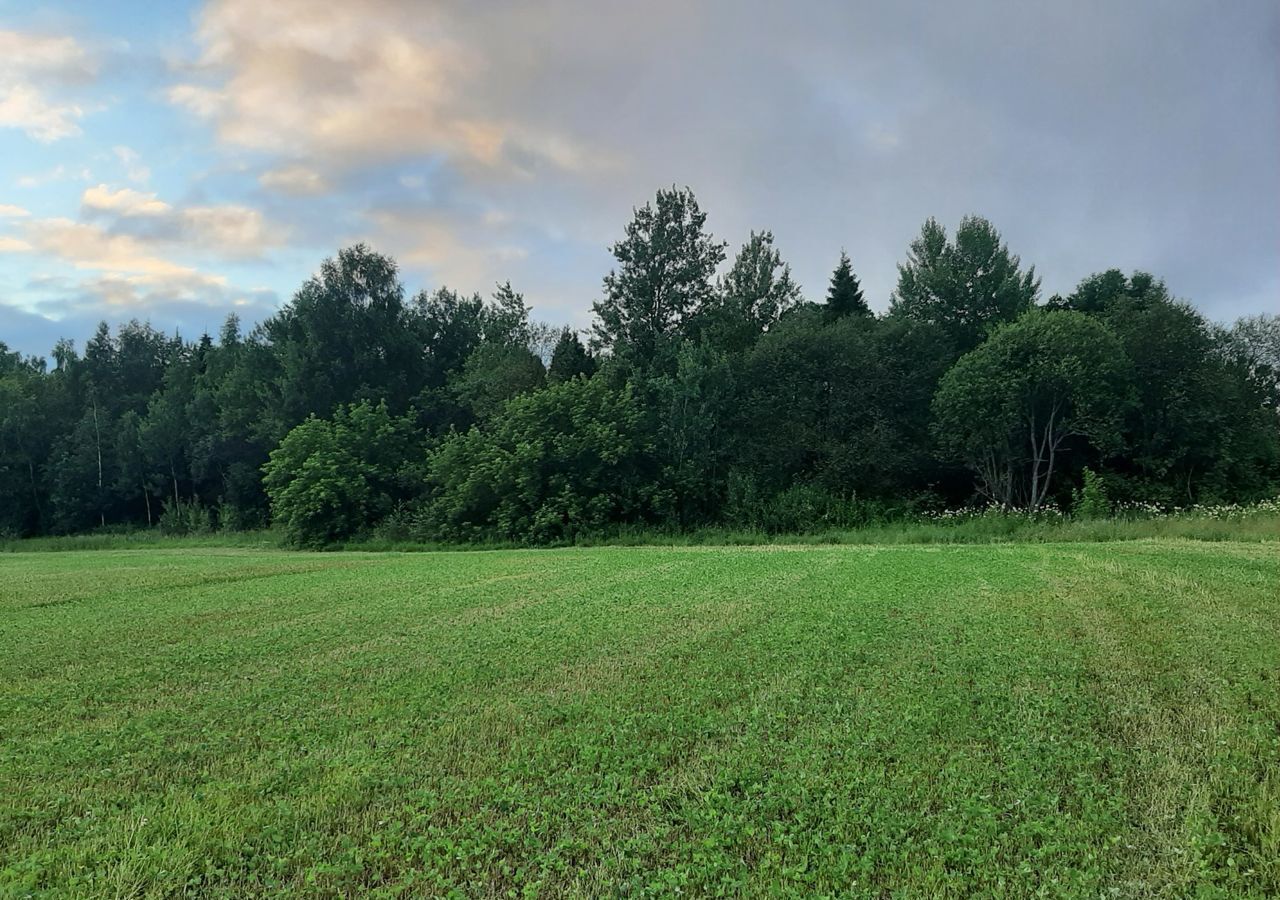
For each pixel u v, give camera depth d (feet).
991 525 102.73
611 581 61.11
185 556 117.50
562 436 131.54
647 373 155.22
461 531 134.10
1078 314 128.67
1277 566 55.98
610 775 19.83
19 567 96.48
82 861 16.24
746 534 116.67
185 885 15.39
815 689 27.20
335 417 165.48
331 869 15.51
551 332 231.91
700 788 19.17
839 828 16.60
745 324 172.04
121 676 32.58
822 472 136.77
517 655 34.37
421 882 15.11
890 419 143.74
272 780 20.40
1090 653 31.22
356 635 40.50
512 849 16.52
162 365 275.59
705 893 14.53
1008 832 16.38
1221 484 131.34
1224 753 20.20
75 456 224.12
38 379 242.99
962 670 29.30
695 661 32.09
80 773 21.47
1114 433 123.95
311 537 142.20
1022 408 126.52
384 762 21.56
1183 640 33.01
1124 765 19.66
